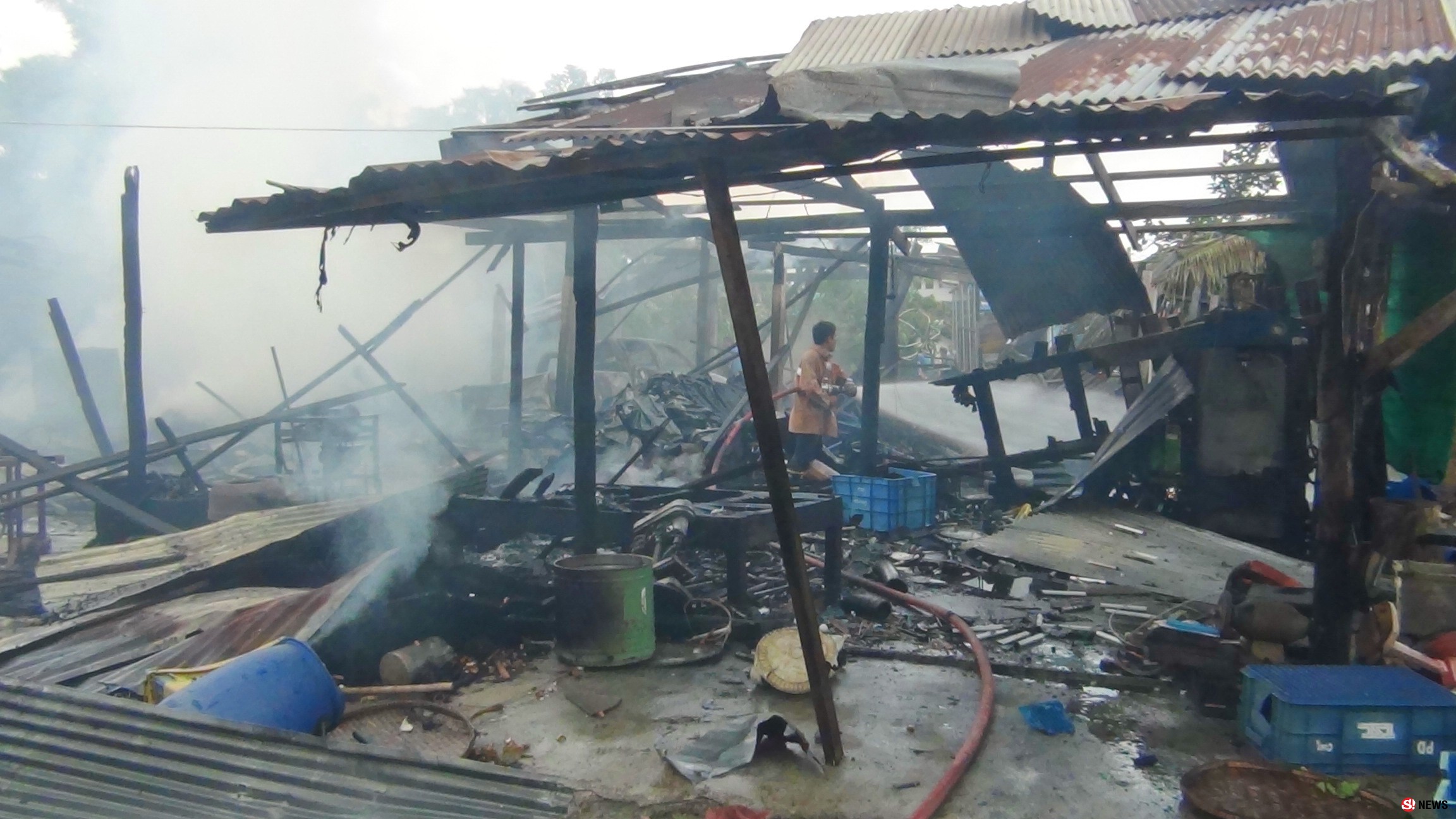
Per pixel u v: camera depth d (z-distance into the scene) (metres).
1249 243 10.23
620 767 3.57
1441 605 4.22
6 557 7.34
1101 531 7.91
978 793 3.37
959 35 7.54
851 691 4.43
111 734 3.15
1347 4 5.88
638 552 5.47
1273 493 8.26
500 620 5.15
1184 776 3.38
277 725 3.46
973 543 7.53
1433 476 7.21
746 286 3.41
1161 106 2.93
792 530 3.53
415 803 3.12
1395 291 7.68
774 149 3.23
